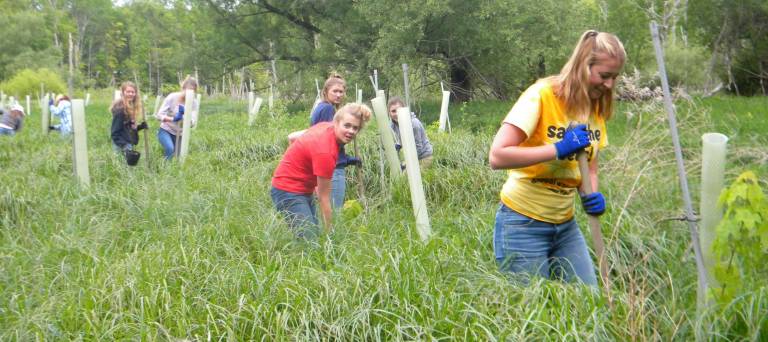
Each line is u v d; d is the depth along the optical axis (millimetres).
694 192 5949
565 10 22156
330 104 6750
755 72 21844
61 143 12156
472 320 3828
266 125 15477
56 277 4867
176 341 3816
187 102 10203
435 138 9680
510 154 3697
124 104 9586
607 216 5430
